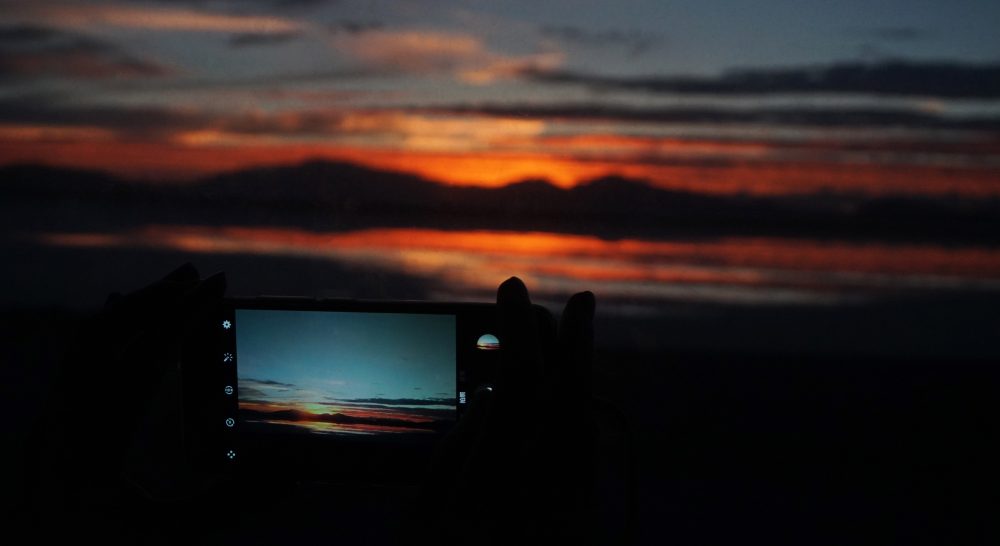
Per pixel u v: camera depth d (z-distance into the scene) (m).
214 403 1.12
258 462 1.10
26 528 0.68
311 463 1.10
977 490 2.67
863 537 2.38
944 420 3.29
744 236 8.09
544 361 0.68
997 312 5.27
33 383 3.40
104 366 0.67
